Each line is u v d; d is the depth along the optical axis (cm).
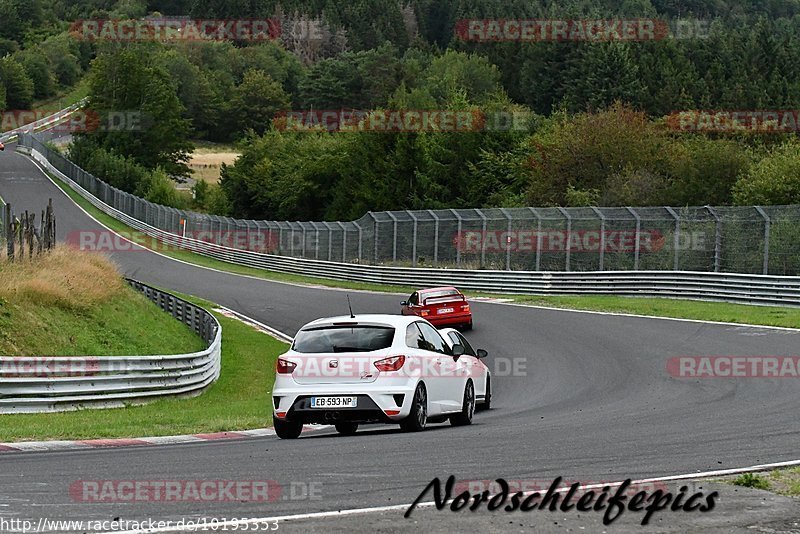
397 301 13800
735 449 3769
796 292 10606
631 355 8269
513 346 9350
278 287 16650
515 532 2381
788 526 2450
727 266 11694
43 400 6166
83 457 3775
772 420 4716
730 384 6494
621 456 3588
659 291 12269
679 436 4166
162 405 6938
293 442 4266
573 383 7181
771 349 8000
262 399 7431
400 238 16375
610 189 18462
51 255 9838
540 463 3422
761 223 11400
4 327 7469
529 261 14125
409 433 4462
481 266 14688
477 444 3950
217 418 5781
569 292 13200
